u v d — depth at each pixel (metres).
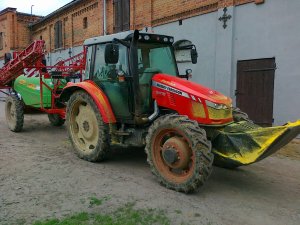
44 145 7.75
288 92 8.52
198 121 5.09
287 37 8.46
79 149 6.62
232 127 5.05
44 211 4.18
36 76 9.30
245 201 4.66
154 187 5.06
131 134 5.88
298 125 4.29
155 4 12.34
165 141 5.17
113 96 6.09
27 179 5.33
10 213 4.12
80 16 17.42
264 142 4.52
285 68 8.55
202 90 5.25
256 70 9.22
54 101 8.85
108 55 5.41
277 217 4.19
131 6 13.41
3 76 9.70
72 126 6.83
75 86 6.66
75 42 18.12
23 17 24.08
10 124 9.52
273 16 8.71
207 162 4.59
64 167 5.99
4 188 4.93
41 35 22.70
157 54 6.16
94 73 6.52
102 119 6.07
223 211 4.31
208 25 10.40
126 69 5.80
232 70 9.76
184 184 4.76
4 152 7.01
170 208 4.34
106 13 15.22
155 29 12.43
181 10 11.27
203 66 10.64
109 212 4.18
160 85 5.52
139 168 6.04
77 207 4.30
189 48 6.73
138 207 4.34
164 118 5.05
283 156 7.04
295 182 5.52
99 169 5.94
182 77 6.48
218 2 9.97
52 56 21.02
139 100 5.68
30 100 9.15
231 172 5.95
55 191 4.84
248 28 9.30
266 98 9.03
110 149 6.75
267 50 8.91
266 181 5.53
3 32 24.94
